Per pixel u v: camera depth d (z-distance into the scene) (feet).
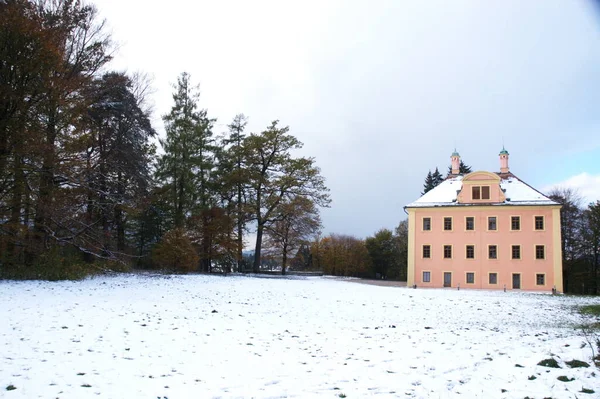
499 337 42.19
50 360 26.09
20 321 37.60
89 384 22.06
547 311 70.13
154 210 138.62
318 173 165.89
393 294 96.48
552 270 150.00
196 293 75.00
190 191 139.13
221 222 139.44
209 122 154.81
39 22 71.10
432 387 23.44
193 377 24.68
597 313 66.85
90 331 35.70
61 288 65.62
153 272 113.09
